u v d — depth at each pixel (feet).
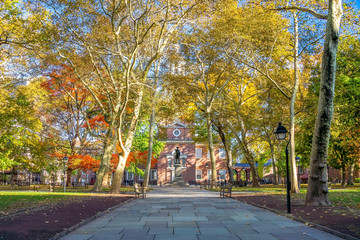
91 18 78.43
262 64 98.43
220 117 126.62
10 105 105.81
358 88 99.35
